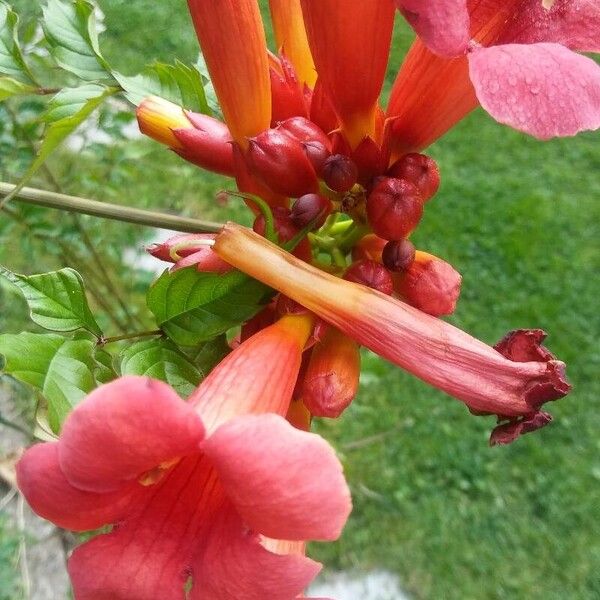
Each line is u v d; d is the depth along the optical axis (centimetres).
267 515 10
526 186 63
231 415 12
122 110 33
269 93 16
